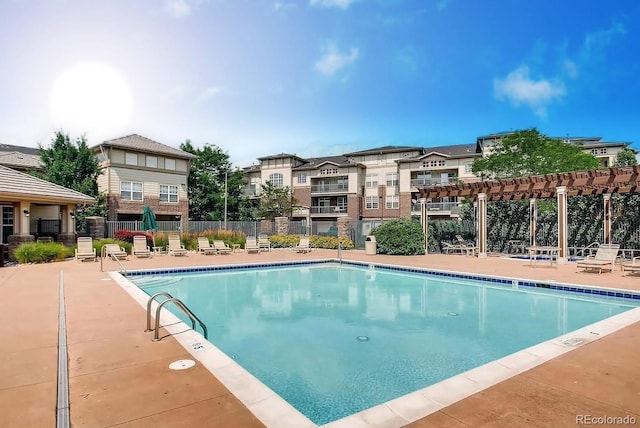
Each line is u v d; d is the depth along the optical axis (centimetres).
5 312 684
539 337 670
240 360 566
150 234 2188
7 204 1934
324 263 1683
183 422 306
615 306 887
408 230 1905
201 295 1058
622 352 471
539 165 2438
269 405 335
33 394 357
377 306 923
